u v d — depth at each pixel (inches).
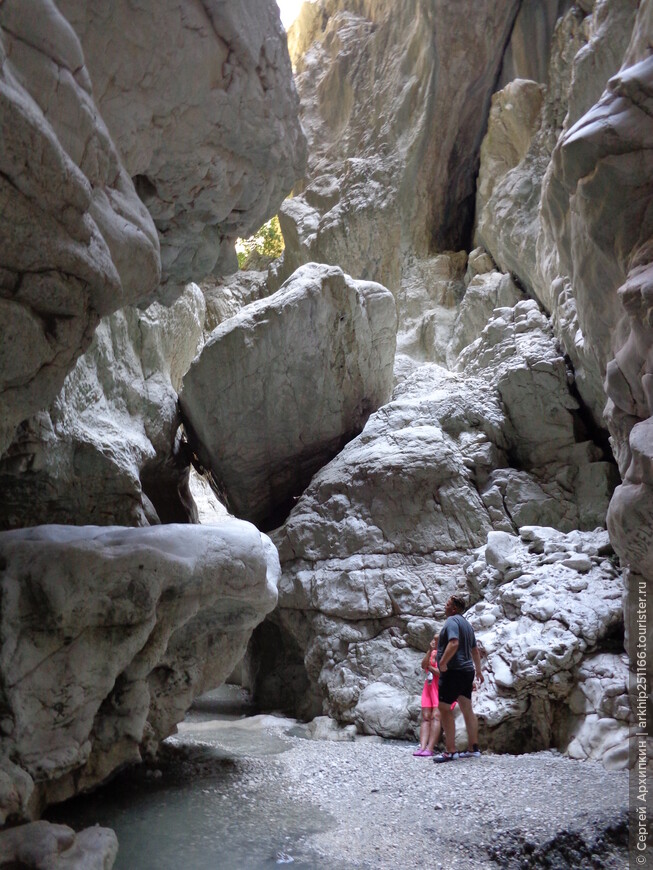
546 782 218.5
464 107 576.4
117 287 163.0
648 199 220.1
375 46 649.6
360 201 595.2
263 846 176.6
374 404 446.6
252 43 192.4
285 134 220.1
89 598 185.8
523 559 327.9
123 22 161.2
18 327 148.7
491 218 501.7
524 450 386.6
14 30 131.6
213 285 652.7
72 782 195.9
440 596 339.3
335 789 221.1
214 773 237.0
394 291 581.9
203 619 239.0
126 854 169.9
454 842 177.9
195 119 191.0
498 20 546.6
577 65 284.7
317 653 352.5
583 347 329.4
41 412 306.2
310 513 384.2
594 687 261.9
